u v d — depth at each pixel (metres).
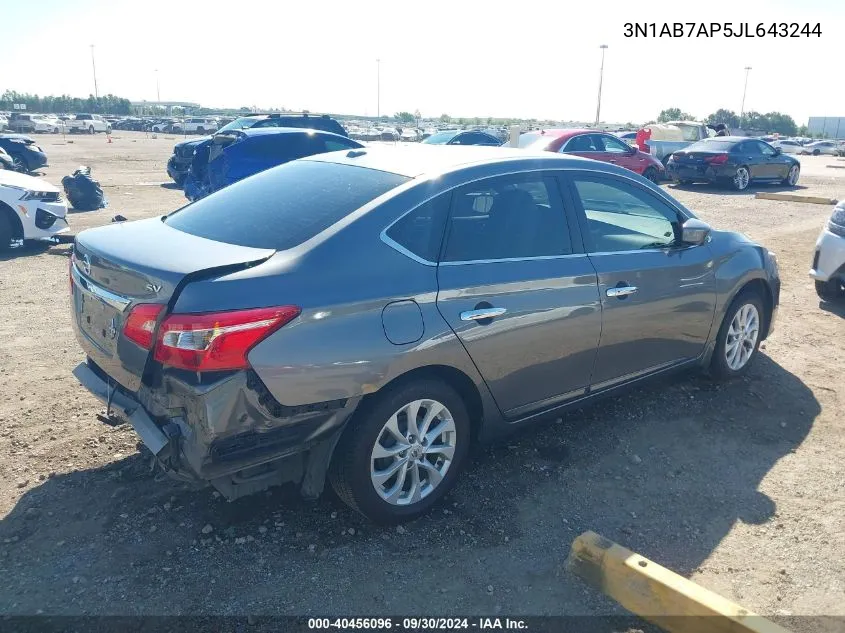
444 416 3.46
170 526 3.35
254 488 3.14
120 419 3.33
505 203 3.70
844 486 3.87
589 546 3.04
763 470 4.03
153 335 2.85
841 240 6.91
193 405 2.80
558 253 3.85
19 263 8.81
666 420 4.61
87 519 3.38
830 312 7.17
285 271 2.96
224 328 2.75
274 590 2.95
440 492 3.52
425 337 3.21
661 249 4.45
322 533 3.34
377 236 3.22
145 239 3.37
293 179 3.87
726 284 4.82
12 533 3.26
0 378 4.98
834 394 5.10
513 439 4.30
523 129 20.52
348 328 3.00
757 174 19.83
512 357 3.61
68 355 5.50
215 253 3.06
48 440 4.10
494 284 3.49
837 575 3.14
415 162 3.73
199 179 12.33
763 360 5.75
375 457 3.24
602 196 4.18
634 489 3.80
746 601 2.97
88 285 3.30
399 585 3.01
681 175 19.92
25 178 9.85
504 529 3.41
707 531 3.44
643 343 4.34
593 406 4.79
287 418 2.94
